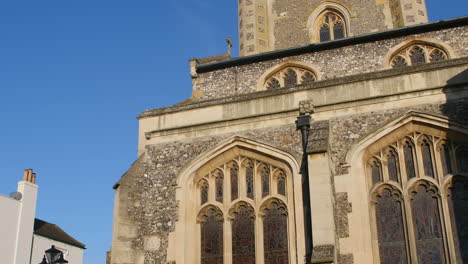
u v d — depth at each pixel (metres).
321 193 13.41
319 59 20.34
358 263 13.38
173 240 15.32
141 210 16.06
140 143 17.16
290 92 15.95
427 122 14.14
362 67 19.61
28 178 24.34
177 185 15.98
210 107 16.75
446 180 13.66
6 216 22.53
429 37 19.45
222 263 15.05
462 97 14.16
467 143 13.71
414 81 14.80
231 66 21.27
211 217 15.64
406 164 14.28
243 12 24.98
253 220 15.13
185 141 16.61
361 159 14.46
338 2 23.95
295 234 14.26
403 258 13.46
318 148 13.86
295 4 24.80
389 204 14.08
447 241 13.18
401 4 22.42
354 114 15.05
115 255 15.02
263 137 15.66
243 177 15.68
